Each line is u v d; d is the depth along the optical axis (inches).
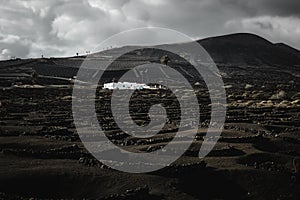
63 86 7076.8
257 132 2979.8
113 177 1892.2
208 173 2043.6
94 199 1707.7
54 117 3673.7
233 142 2650.1
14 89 5905.5
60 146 2374.5
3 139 2466.8
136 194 1734.7
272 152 2529.5
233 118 3602.4
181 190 1877.5
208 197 1876.2
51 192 1768.0
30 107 4372.5
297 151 2598.4
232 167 2138.3
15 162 2020.2
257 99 5669.3
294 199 1958.7
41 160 2105.1
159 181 1916.8
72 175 1872.5
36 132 2778.1
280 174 2121.1
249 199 1911.9
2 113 3745.1
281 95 6058.1
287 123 3420.3
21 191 1747.0
